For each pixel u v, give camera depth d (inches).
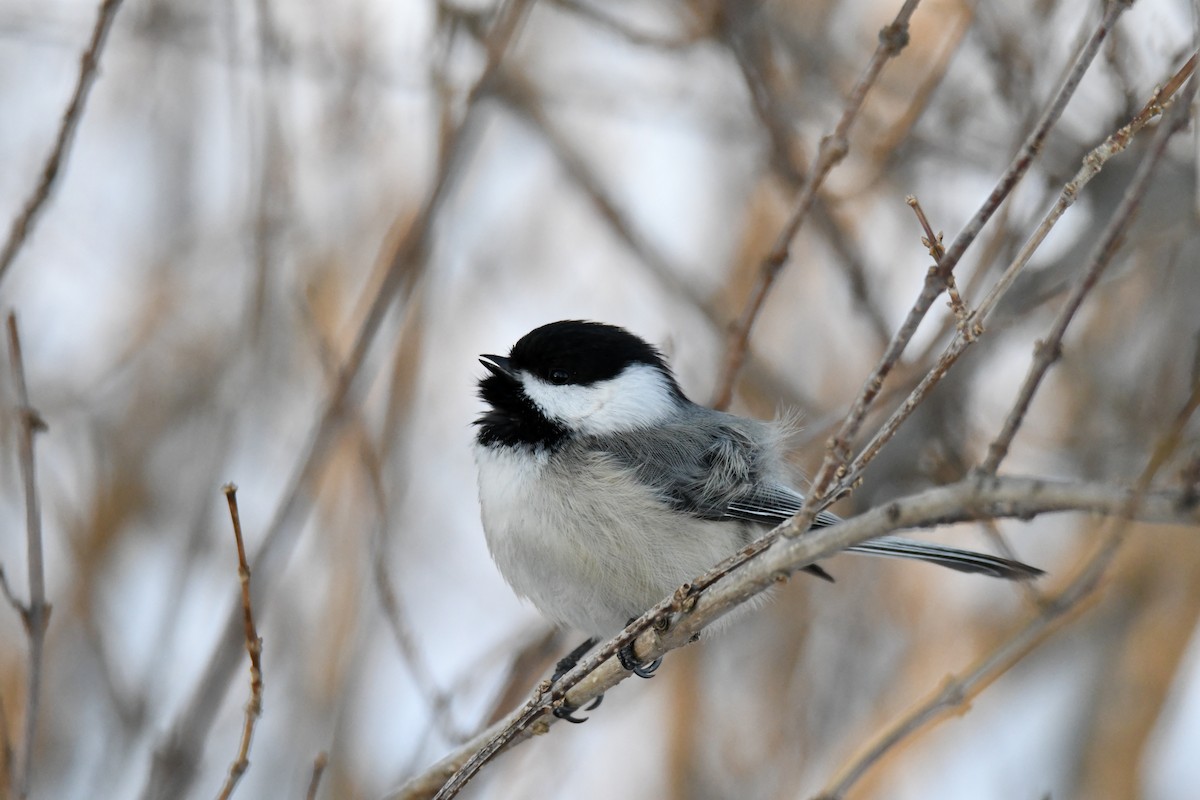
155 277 451.5
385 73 418.3
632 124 457.4
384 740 379.2
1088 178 189.5
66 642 390.9
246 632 223.8
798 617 424.5
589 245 474.9
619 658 240.1
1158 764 386.0
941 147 400.5
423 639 415.2
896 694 411.5
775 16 414.0
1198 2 184.1
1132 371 394.6
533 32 434.3
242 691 383.9
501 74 374.9
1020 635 250.7
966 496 169.0
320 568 388.2
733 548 328.5
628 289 466.6
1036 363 169.3
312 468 327.9
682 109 434.9
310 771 362.3
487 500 327.9
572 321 343.6
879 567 434.0
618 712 423.2
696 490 321.1
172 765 305.7
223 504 414.6
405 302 336.5
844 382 442.9
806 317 456.4
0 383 426.6
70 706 385.1
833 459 194.9
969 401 386.3
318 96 425.1
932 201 424.5
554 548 315.3
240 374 413.7
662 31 442.0
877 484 370.0
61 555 412.2
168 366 442.0
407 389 389.4
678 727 409.4
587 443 324.2
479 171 454.6
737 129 432.8
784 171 388.5
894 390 349.4
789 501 334.3
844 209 426.9
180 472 426.3
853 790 395.9
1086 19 332.8
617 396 331.6
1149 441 360.2
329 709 368.2
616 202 447.5
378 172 432.1
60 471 435.8
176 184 454.9
